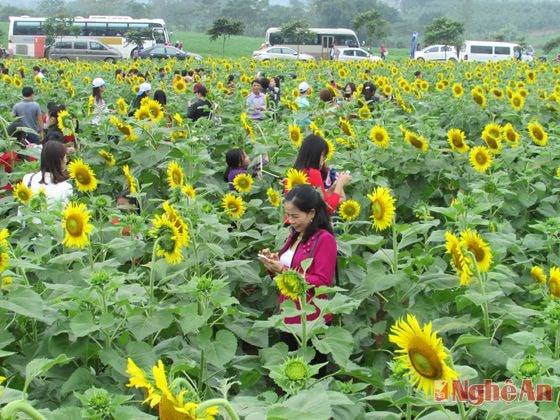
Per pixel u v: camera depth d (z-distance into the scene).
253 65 30.17
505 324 5.02
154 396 2.66
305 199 5.43
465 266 4.74
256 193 9.02
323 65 30.70
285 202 5.47
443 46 59.72
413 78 24.00
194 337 5.31
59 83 20.33
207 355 4.45
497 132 9.76
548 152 9.73
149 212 9.05
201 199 6.57
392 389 4.97
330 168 7.59
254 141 10.59
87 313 4.38
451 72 25.28
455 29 62.34
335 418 4.06
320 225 5.48
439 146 11.17
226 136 11.46
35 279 6.04
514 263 6.89
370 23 61.75
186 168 8.91
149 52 45.44
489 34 149.88
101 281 4.41
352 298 5.75
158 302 5.16
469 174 9.77
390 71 27.73
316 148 6.75
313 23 140.50
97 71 26.81
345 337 4.54
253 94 16.38
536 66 30.73
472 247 4.82
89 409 3.30
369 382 4.57
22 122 13.48
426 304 5.51
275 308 6.77
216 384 4.89
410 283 5.70
